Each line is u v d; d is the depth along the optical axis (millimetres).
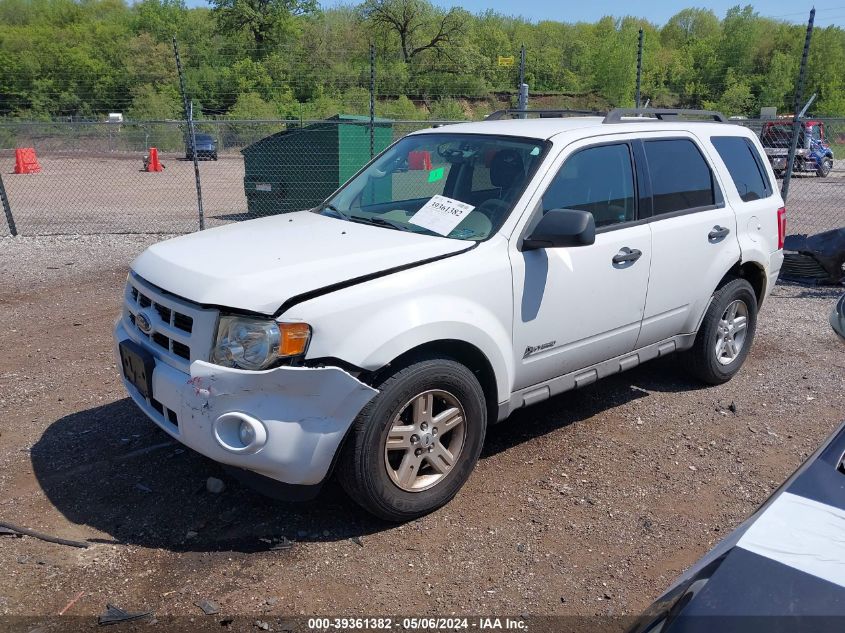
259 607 2986
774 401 5293
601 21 90688
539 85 59500
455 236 3938
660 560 3371
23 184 21719
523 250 3918
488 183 4219
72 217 14312
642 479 4129
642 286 4582
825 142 24938
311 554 3355
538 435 4676
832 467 2000
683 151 5035
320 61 49438
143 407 3729
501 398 3922
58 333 6543
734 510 3818
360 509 3752
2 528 3465
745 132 5746
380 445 3375
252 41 59406
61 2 90125
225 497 3820
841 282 9117
